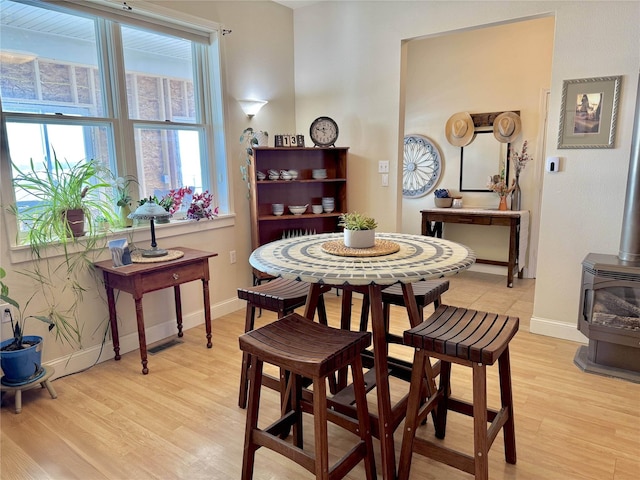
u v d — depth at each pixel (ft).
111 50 9.21
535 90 14.65
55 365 8.41
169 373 8.63
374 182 12.76
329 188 13.52
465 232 16.75
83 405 7.47
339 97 13.03
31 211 8.07
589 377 8.21
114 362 9.12
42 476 5.76
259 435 5.25
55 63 8.41
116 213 9.64
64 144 8.64
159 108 10.37
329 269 5.16
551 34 14.12
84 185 8.89
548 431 6.58
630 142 8.79
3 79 7.72
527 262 15.56
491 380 8.16
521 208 15.46
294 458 4.93
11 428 6.82
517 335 10.28
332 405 6.12
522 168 15.19
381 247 6.36
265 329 5.46
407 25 11.46
